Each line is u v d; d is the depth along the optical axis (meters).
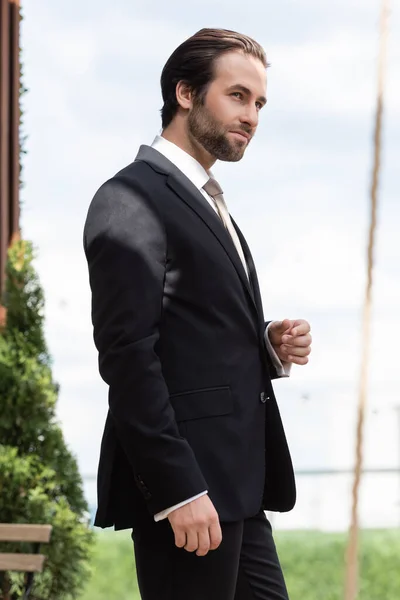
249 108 3.45
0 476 6.14
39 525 5.80
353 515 3.17
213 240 3.29
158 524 3.25
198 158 3.49
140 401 3.07
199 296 3.24
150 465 3.06
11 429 6.33
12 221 7.34
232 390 3.26
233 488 3.22
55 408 6.44
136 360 3.08
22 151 7.50
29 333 6.49
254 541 3.47
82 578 6.37
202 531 3.06
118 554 11.04
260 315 3.47
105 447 3.31
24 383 6.33
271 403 3.44
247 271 3.54
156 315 3.16
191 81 3.45
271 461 3.49
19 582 6.24
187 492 3.05
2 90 7.32
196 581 3.22
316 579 10.18
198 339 3.23
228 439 3.23
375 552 11.33
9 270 6.56
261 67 3.49
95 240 3.19
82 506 6.43
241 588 3.44
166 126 3.52
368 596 9.62
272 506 3.54
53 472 6.29
